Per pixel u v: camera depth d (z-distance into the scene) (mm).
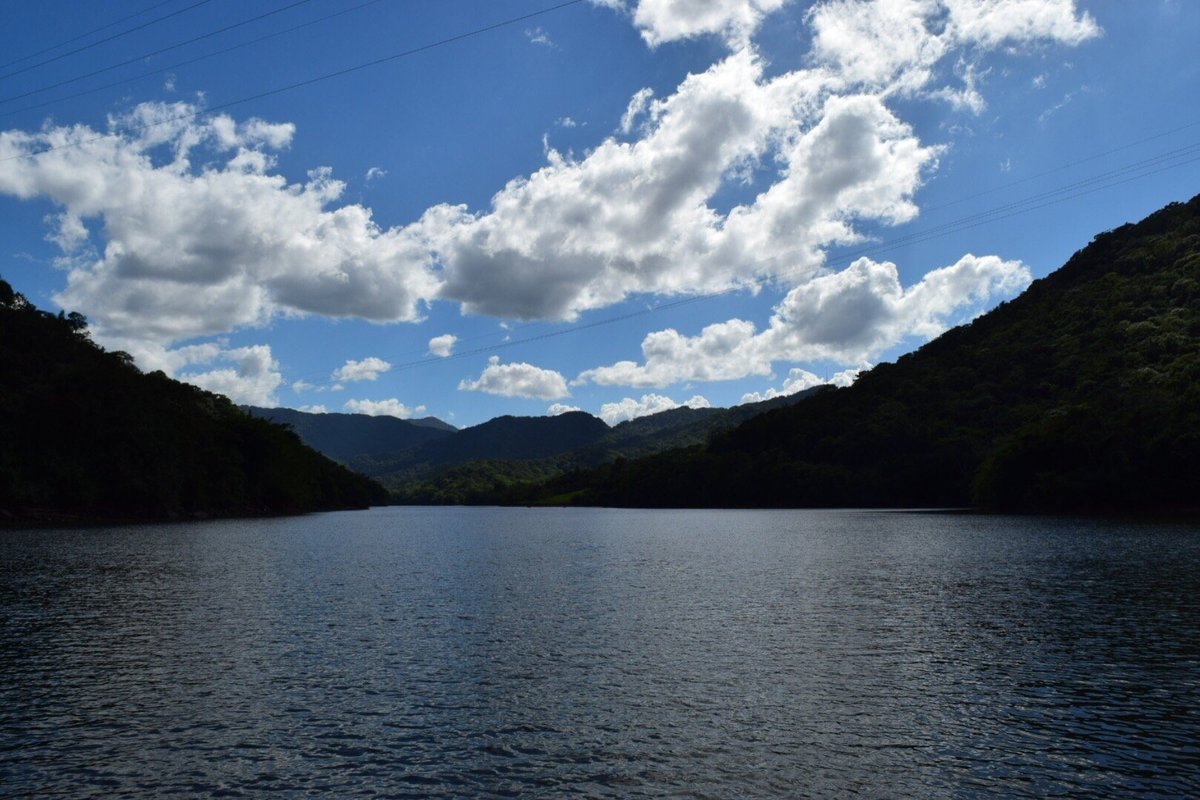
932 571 48281
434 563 57938
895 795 14859
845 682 22359
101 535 87125
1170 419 115438
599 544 79625
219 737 17891
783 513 161750
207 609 35250
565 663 24719
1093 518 106562
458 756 16734
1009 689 21562
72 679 22797
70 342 148000
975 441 168000
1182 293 170250
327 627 30797
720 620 32156
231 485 163750
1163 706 20000
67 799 14633
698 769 16031
